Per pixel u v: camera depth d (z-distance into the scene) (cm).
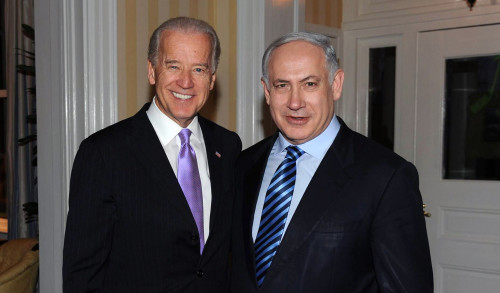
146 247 135
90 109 202
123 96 215
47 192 211
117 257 137
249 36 251
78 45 200
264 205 133
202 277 141
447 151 314
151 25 228
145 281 136
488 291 299
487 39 294
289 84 127
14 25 328
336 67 132
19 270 238
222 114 264
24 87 330
